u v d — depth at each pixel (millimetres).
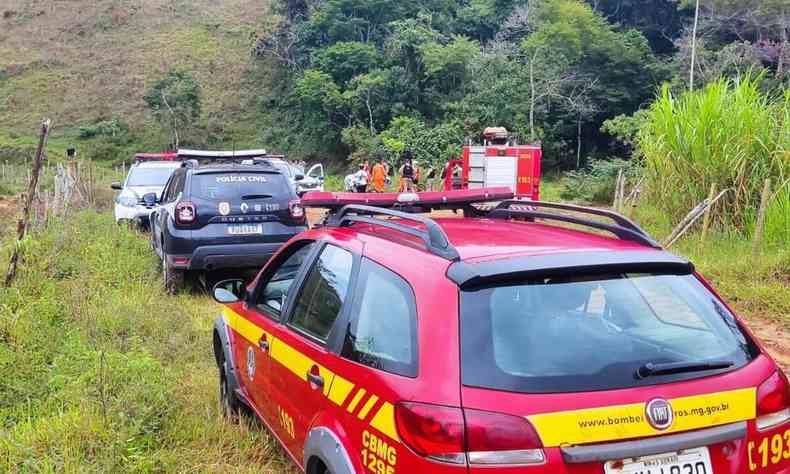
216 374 6090
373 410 2902
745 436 2766
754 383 2852
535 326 2803
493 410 2553
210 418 5043
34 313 7121
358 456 2992
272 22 75375
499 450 2512
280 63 66875
